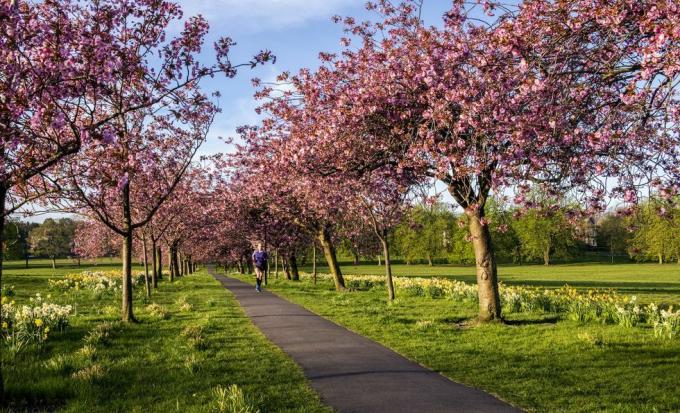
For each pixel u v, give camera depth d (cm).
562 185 822
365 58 1107
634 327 1243
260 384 736
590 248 11138
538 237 8581
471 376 789
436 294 2094
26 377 751
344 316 1487
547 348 1005
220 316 1500
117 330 1200
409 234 9588
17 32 629
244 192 2780
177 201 2616
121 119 1286
